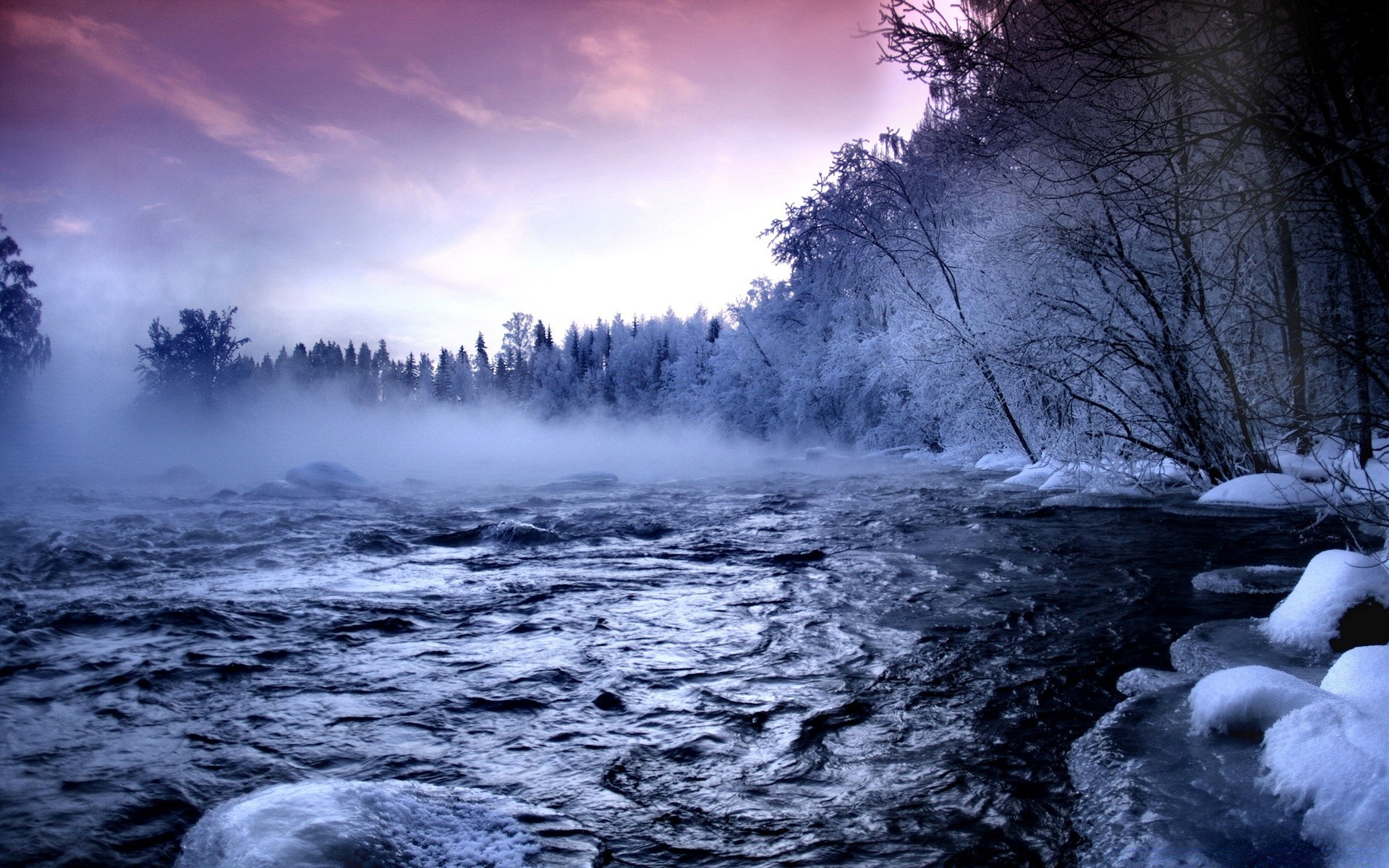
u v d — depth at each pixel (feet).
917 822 7.15
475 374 382.83
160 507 34.55
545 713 10.08
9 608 15.20
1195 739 8.42
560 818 7.24
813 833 6.97
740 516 32.35
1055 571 18.93
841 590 17.58
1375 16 11.02
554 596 17.20
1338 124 13.23
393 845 6.24
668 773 8.27
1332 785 6.70
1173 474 35.50
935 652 12.55
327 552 23.04
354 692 10.90
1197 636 12.56
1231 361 27.86
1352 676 8.72
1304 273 19.88
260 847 5.84
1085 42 14.56
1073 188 30.60
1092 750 8.40
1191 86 13.25
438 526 29.07
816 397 93.50
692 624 14.71
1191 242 25.76
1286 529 24.30
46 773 8.17
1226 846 6.23
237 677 11.50
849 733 9.31
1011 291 38.14
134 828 7.00
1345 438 14.46
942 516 30.53
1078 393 34.94
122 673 11.53
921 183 57.98
